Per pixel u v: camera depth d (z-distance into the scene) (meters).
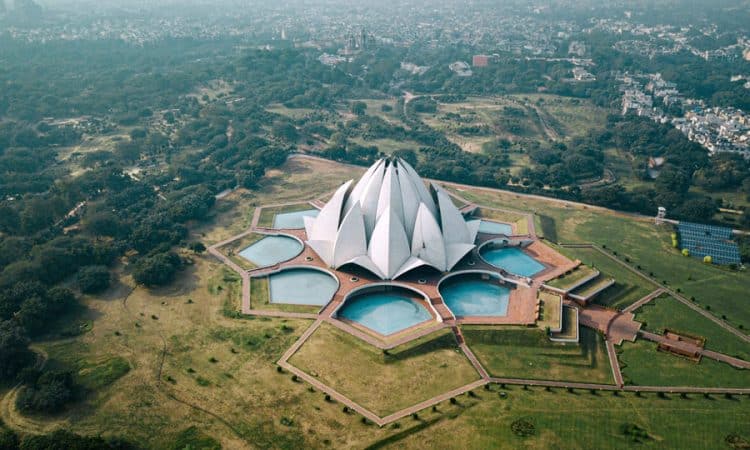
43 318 134.75
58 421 107.88
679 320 146.38
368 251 157.25
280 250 180.50
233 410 110.50
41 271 154.38
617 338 137.88
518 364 126.62
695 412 113.19
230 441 102.94
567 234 194.50
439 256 155.75
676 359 130.50
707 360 130.50
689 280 166.25
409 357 126.94
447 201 165.75
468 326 137.75
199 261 171.75
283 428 105.81
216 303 149.12
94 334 134.75
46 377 113.81
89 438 99.12
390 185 157.25
